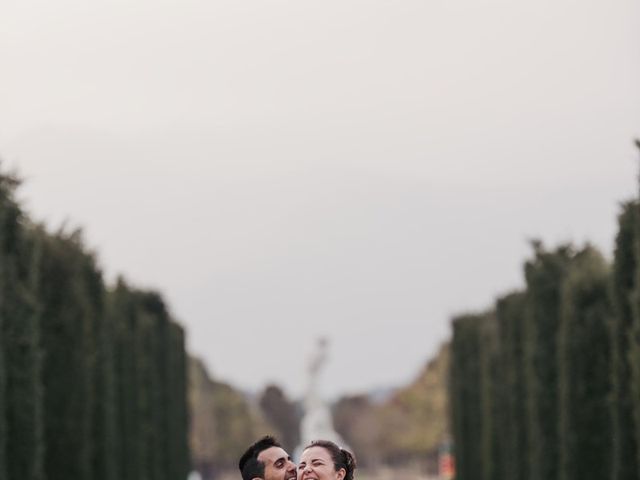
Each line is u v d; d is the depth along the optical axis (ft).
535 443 196.03
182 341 335.67
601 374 175.42
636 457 149.69
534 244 200.23
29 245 153.28
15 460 148.56
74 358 175.63
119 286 251.60
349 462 49.42
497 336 255.09
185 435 336.29
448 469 372.99
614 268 152.97
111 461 197.88
